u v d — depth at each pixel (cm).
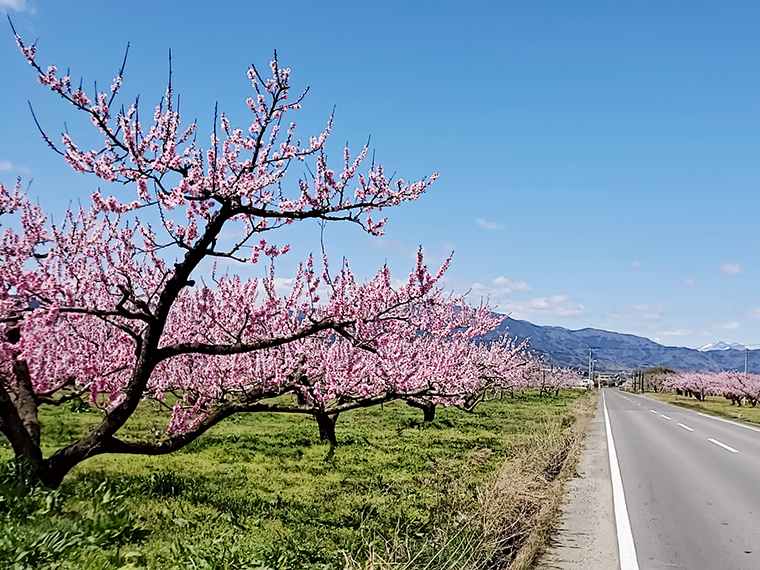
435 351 1448
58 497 725
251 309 956
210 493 915
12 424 797
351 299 905
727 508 909
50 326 703
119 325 805
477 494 867
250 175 772
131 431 1595
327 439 1661
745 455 1595
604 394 9500
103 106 687
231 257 816
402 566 534
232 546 605
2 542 527
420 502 930
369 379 1035
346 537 715
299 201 812
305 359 1076
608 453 1586
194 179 725
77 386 1059
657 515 855
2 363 926
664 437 2066
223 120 775
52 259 926
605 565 622
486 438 1898
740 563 632
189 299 1255
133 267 982
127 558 551
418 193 817
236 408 923
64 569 505
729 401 7800
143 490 880
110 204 717
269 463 1287
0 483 718
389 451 1532
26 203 957
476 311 1432
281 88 753
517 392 6034
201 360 1240
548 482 958
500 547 629
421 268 874
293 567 600
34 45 646
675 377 9931
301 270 1018
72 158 681
